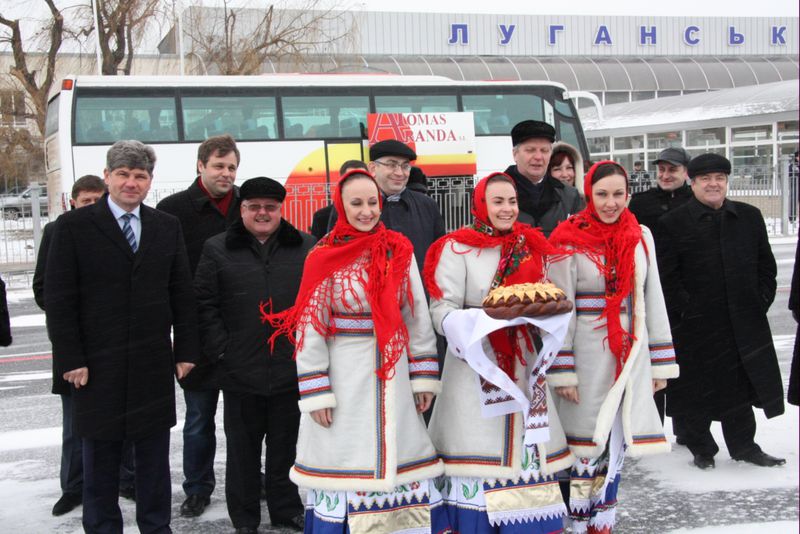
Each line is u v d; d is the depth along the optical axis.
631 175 20.42
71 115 15.31
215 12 25.31
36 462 6.16
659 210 6.05
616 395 3.97
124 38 24.66
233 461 4.58
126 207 4.20
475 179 17.25
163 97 15.73
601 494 4.09
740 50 47.69
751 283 5.38
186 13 25.11
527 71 38.22
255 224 4.65
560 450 3.93
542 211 5.02
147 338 4.18
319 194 16.39
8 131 24.38
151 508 4.25
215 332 4.62
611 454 4.05
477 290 3.93
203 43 25.20
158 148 15.64
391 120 16.80
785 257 18.16
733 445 5.48
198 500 5.00
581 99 38.81
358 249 3.76
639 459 5.76
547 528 3.78
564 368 4.02
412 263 3.84
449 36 43.62
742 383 5.41
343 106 16.70
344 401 3.72
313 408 3.67
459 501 3.88
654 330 4.18
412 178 5.50
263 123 16.27
